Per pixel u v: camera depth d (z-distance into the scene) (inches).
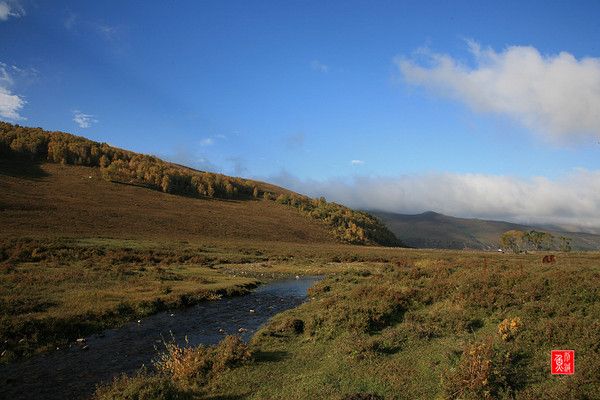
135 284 1273.4
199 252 2748.5
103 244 2443.4
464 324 582.9
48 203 3961.6
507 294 650.2
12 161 5506.9
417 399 401.1
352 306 735.7
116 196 5162.4
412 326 601.0
